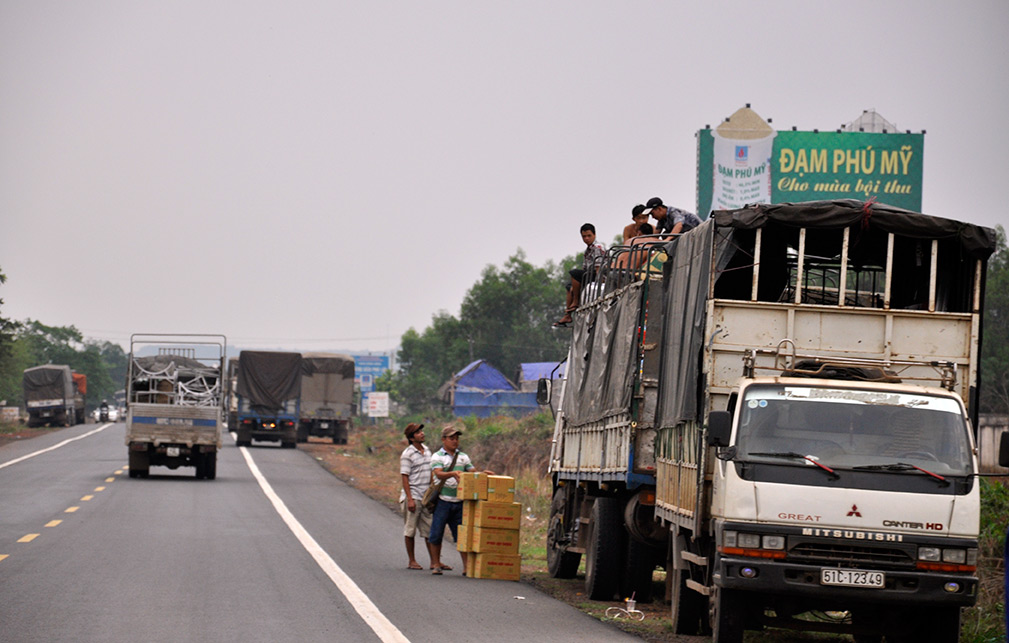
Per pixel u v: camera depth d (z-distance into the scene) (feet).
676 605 66.08
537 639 59.77
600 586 81.51
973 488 55.52
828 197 188.65
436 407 590.14
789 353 61.21
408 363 641.81
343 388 315.17
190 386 192.03
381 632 59.06
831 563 54.44
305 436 314.14
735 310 61.77
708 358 61.36
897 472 55.62
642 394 74.49
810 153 188.75
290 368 293.23
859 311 61.82
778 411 57.77
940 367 61.21
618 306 81.61
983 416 247.09
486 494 88.79
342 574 82.99
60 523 111.75
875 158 187.93
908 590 53.98
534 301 572.51
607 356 83.56
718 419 56.65
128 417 175.42
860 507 54.75
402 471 90.12
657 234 89.56
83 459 226.58
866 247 69.87
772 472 55.62
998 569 79.20
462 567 94.43
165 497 145.59
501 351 574.56
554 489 102.68
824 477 55.52
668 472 69.56
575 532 90.89
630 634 65.31
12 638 54.70
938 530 54.65
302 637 57.06
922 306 68.64
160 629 58.18
